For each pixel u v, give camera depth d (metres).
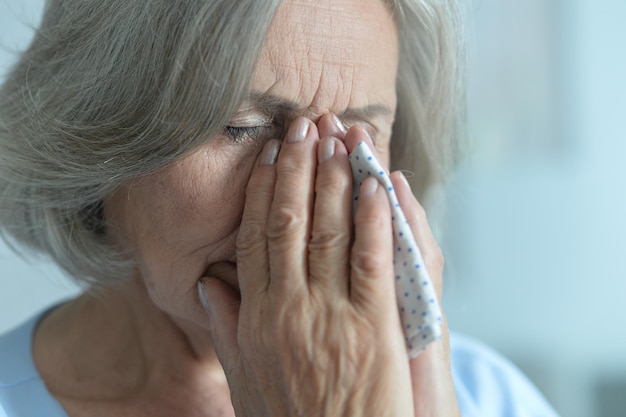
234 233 0.82
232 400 0.81
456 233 1.99
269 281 0.77
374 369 0.73
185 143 0.76
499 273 2.02
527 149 2.00
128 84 0.77
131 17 0.77
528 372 2.05
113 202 0.88
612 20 1.95
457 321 2.03
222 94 0.73
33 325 1.04
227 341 0.82
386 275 0.74
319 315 0.74
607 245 2.02
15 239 1.00
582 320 2.05
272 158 0.79
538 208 2.01
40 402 0.93
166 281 0.86
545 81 1.97
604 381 2.06
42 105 0.85
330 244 0.75
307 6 0.77
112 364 0.99
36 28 0.93
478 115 1.97
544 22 1.95
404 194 0.81
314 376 0.73
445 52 1.01
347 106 0.82
